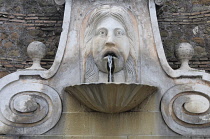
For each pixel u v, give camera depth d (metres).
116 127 5.41
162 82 5.59
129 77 5.61
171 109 5.50
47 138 5.36
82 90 5.18
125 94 5.11
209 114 5.48
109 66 5.49
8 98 5.45
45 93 5.50
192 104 5.48
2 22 7.27
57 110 5.44
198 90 5.55
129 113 5.46
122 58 5.58
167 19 7.54
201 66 7.10
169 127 5.43
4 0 7.44
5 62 6.99
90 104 5.32
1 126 5.36
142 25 5.85
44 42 7.27
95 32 5.67
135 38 5.79
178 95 5.56
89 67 5.62
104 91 5.04
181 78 5.61
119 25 5.63
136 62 5.68
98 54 5.57
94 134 5.38
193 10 7.59
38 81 5.54
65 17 5.83
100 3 5.95
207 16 7.46
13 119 5.38
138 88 5.14
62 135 5.38
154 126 5.43
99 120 5.43
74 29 5.79
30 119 5.39
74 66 5.62
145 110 5.47
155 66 5.66
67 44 5.71
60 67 5.61
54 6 7.54
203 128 5.46
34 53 5.67
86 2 5.94
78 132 5.39
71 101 5.48
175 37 7.41
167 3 7.65
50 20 7.42
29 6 7.51
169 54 7.26
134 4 5.97
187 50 5.72
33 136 5.36
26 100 5.43
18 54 7.12
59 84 5.55
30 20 7.41
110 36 5.50
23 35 7.28
